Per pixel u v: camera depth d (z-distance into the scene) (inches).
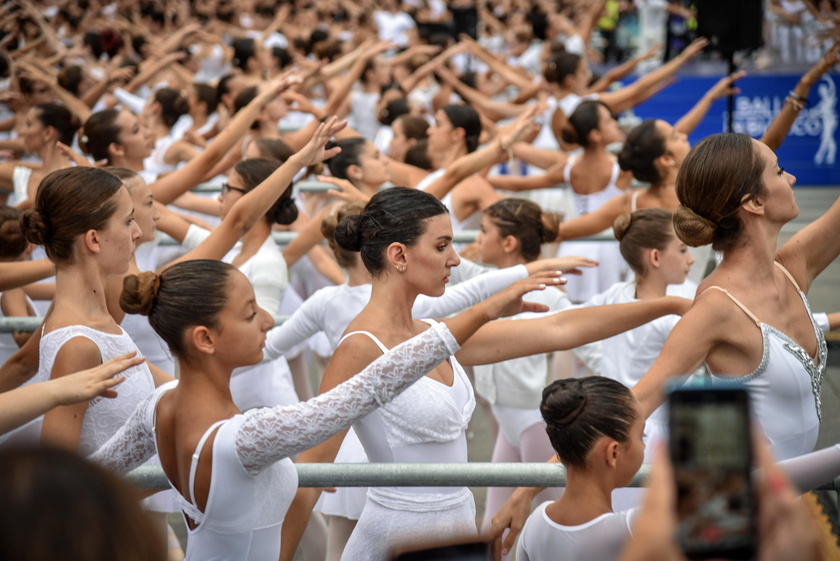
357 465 142.8
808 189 773.3
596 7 807.1
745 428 77.0
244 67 576.1
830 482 145.1
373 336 154.0
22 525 59.1
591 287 382.9
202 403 136.1
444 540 103.2
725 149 149.9
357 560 160.4
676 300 169.8
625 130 569.6
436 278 154.9
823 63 250.2
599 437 140.8
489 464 144.3
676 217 155.3
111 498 62.4
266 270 244.8
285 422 128.6
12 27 655.1
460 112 376.5
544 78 539.2
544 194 467.5
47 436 151.6
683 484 76.3
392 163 374.3
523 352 169.5
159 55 674.8
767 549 75.5
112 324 163.8
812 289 510.6
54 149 328.8
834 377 363.6
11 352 233.0
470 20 847.1
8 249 228.7
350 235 159.9
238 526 133.1
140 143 307.3
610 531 140.6
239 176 248.1
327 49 673.6
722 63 781.9
